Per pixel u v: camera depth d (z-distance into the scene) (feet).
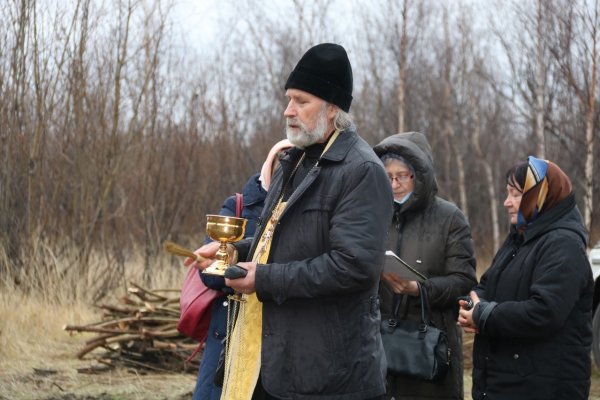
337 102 11.34
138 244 40.70
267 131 62.34
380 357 11.08
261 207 13.96
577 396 12.58
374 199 10.84
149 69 39.99
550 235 12.72
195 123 45.06
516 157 77.36
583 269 12.55
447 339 15.24
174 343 25.29
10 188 35.24
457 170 74.02
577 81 42.01
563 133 48.67
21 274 33.32
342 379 10.66
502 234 72.79
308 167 11.57
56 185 36.73
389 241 15.78
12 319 29.48
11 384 22.81
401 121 58.54
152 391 22.58
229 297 11.69
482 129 75.15
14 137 35.58
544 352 12.55
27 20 35.78
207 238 14.25
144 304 26.76
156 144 41.73
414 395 15.06
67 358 26.50
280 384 10.73
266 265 10.69
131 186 40.81
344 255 10.52
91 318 31.19
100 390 22.56
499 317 12.62
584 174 42.06
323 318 10.74
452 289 15.11
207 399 13.75
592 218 38.19
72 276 34.19
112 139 37.58
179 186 42.42
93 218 36.99
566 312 12.36
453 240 15.53
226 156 49.88
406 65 64.39
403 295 15.25
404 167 15.57
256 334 11.32
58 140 37.45
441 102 68.49
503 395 12.81
